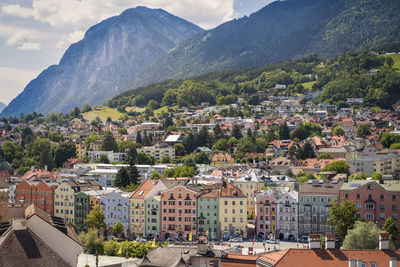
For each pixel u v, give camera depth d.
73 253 90.75
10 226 83.50
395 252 105.50
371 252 105.19
